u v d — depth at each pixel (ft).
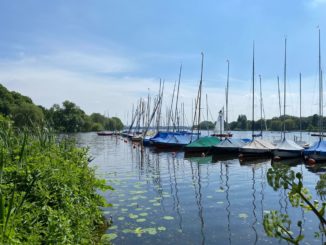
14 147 23.94
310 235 25.82
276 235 8.16
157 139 127.75
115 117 401.90
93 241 23.17
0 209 12.91
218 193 41.93
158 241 24.82
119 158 90.43
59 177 20.24
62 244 14.94
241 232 26.91
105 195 39.60
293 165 74.69
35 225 15.16
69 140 42.75
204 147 98.37
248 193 42.04
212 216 31.37
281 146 88.28
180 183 49.32
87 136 266.16
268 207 34.91
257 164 75.46
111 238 25.11
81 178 25.34
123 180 51.90
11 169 18.02
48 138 32.45
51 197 18.71
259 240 25.12
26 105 156.76
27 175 17.98
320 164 75.61
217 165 73.51
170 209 33.76
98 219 26.96
